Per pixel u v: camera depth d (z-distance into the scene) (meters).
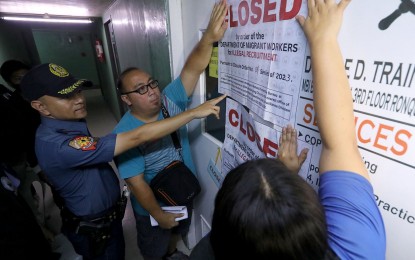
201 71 1.08
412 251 0.46
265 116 0.75
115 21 2.72
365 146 0.50
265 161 0.37
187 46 1.18
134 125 1.12
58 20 3.79
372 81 0.46
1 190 0.89
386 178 0.47
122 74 1.09
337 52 0.47
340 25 0.48
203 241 0.57
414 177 0.43
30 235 0.96
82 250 1.17
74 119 1.01
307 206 0.31
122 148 0.92
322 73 0.46
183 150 1.32
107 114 5.15
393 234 0.49
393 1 0.39
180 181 1.14
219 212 0.35
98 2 2.48
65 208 1.14
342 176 0.42
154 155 1.15
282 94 0.66
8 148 1.66
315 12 0.50
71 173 0.99
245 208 0.31
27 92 0.91
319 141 0.59
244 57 0.80
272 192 0.31
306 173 0.65
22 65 1.84
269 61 0.69
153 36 1.48
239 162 0.99
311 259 0.32
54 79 0.91
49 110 0.94
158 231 1.36
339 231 0.38
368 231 0.37
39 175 1.90
